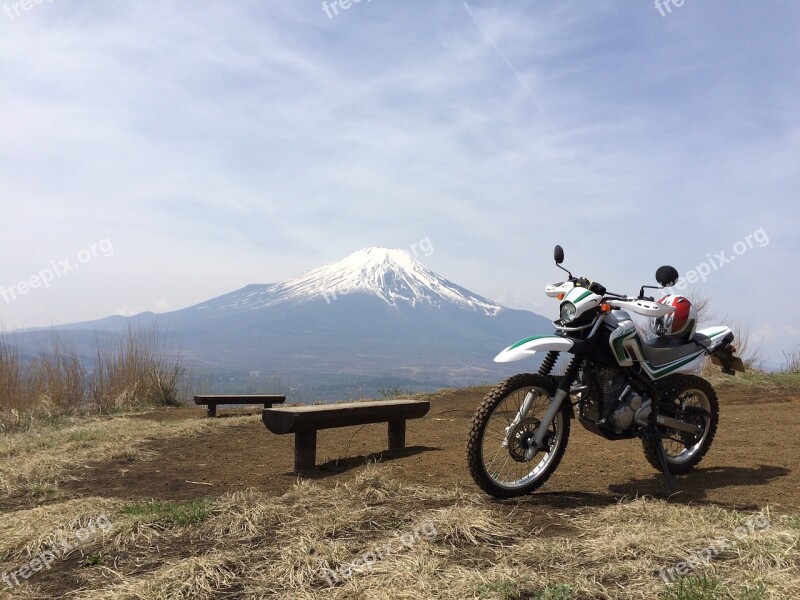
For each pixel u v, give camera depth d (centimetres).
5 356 1049
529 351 390
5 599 287
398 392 1170
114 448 622
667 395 451
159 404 1245
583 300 397
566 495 413
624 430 421
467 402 1010
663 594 257
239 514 379
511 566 295
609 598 258
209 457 610
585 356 412
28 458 590
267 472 532
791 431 620
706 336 474
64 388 1126
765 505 378
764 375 1088
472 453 388
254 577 298
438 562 299
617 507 373
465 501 394
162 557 328
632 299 414
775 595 250
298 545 325
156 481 507
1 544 349
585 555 305
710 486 427
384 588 276
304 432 527
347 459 564
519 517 367
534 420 407
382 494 410
